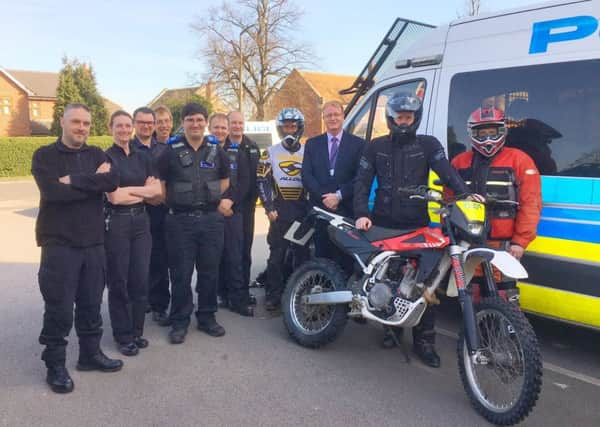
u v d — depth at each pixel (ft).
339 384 12.91
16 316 17.80
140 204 14.78
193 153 15.30
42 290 12.25
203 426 10.98
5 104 146.92
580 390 12.79
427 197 12.55
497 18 15.56
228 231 17.72
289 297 15.58
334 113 16.33
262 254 27.55
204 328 16.30
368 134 19.15
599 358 14.71
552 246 13.64
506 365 11.10
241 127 18.02
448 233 12.10
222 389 12.59
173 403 11.91
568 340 15.97
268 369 13.71
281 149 17.92
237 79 135.95
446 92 16.43
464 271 12.02
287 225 17.97
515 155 13.57
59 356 12.51
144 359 14.30
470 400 11.73
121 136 14.46
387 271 13.53
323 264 14.99
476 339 11.30
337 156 16.49
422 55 17.38
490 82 15.34
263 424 11.07
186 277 15.67
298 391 12.52
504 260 11.18
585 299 13.10
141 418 11.25
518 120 14.66
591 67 13.35
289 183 17.74
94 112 125.29
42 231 12.18
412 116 13.84
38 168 11.86
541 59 14.30
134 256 14.78
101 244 13.05
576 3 13.87
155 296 17.63
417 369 13.87
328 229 15.06
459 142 16.01
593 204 12.98
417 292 12.83
